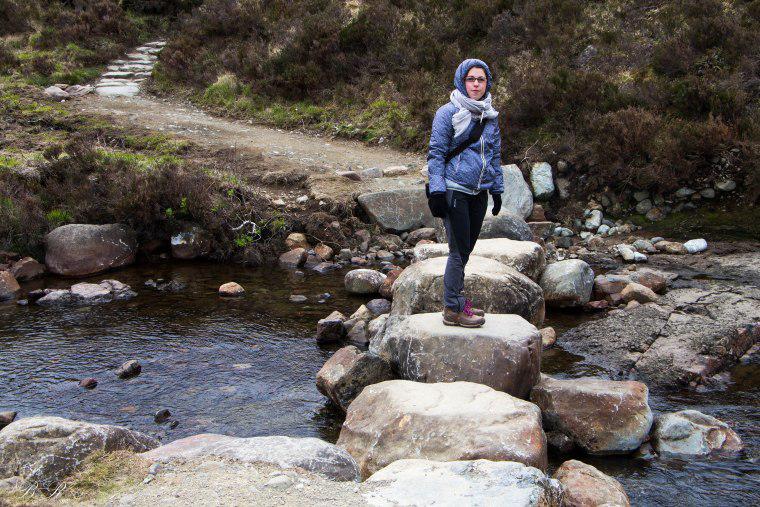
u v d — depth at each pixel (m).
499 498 2.92
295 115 14.90
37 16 19.66
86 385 5.42
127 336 6.60
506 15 15.06
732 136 10.41
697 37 12.27
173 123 14.07
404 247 10.08
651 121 10.70
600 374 5.66
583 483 3.65
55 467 3.19
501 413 3.93
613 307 7.48
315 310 7.46
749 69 11.48
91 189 9.92
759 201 9.94
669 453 4.44
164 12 21.48
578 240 10.15
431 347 4.95
